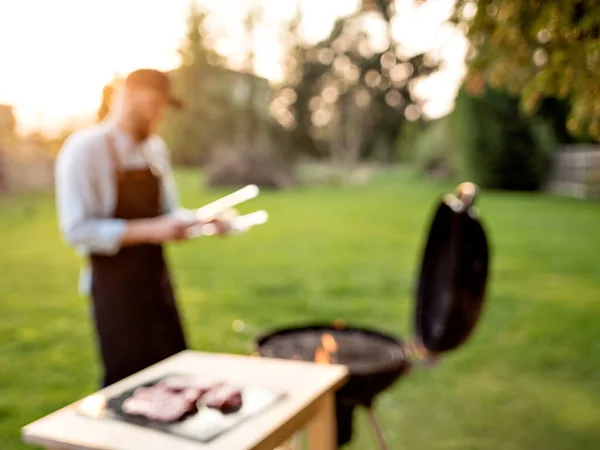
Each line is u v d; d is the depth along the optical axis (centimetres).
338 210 1346
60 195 249
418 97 3616
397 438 309
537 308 545
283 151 3509
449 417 334
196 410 166
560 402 352
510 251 823
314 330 273
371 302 582
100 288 254
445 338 230
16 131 1510
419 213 1286
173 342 267
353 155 3331
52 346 451
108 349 257
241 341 455
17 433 310
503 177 1659
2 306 558
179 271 722
